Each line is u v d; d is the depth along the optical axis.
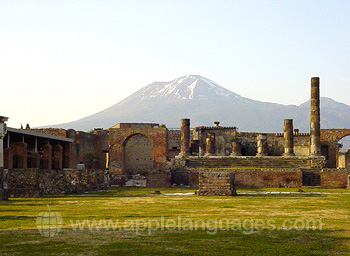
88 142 83.69
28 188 37.78
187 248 17.12
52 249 16.88
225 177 40.62
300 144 86.56
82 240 18.39
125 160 81.31
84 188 47.31
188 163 71.31
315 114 72.94
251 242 18.12
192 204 32.22
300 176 56.19
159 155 77.75
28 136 55.59
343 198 37.66
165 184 60.19
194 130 89.25
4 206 30.12
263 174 56.91
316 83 73.25
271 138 86.81
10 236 19.12
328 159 87.25
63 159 66.88
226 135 88.06
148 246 17.39
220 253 16.45
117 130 78.25
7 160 48.28
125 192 47.66
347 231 20.44
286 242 18.19
